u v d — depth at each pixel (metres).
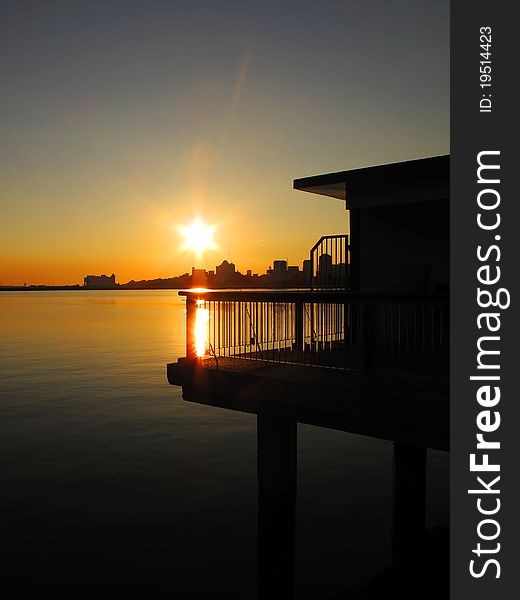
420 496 12.10
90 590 9.96
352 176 12.12
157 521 13.32
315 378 8.73
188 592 9.87
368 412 7.77
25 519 13.43
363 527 12.91
